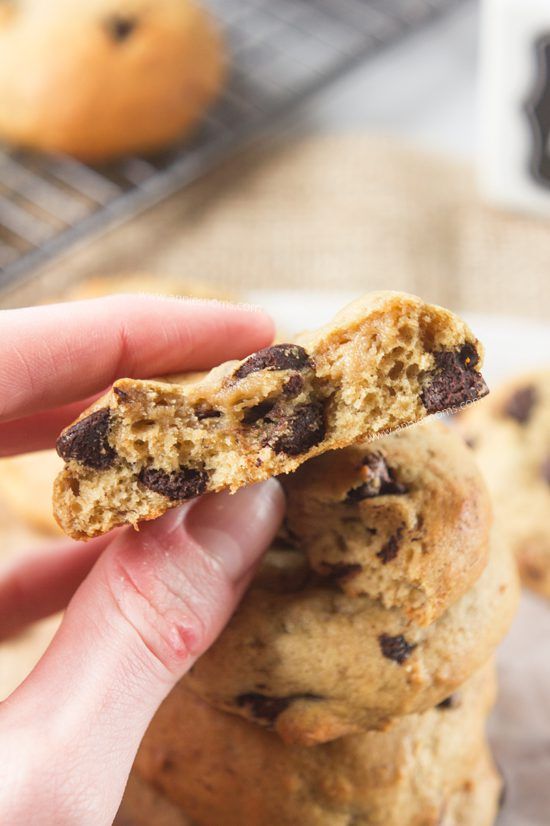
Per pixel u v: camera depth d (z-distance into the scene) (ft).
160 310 0.86
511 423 1.21
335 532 0.84
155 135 1.52
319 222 1.55
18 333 0.84
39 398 0.87
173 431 0.76
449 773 0.94
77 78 1.45
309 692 0.84
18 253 1.46
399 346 0.75
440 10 1.74
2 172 1.55
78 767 0.75
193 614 0.80
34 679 0.78
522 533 1.16
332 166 1.60
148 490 0.76
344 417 0.76
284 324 1.30
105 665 0.78
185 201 1.56
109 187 1.54
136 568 0.80
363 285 1.48
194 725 0.94
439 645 0.83
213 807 0.94
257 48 1.71
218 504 0.83
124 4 1.48
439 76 1.70
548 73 1.35
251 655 0.85
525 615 1.14
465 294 1.47
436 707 0.94
